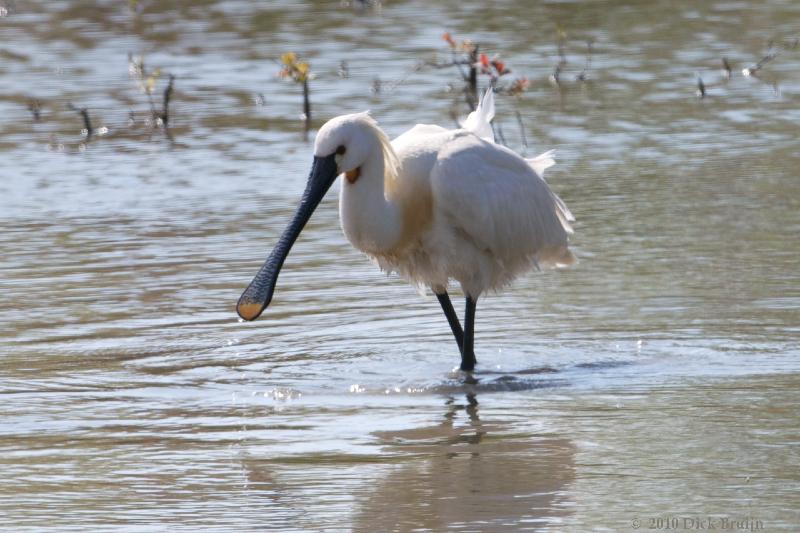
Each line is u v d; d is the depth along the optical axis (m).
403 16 34.66
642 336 12.80
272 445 9.99
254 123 24.30
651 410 10.64
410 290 14.73
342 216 12.13
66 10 37.00
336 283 14.98
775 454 9.44
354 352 12.60
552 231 13.05
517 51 29.83
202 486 9.10
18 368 12.13
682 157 20.81
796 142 21.58
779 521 8.20
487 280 12.57
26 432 10.43
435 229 12.30
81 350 12.66
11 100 26.67
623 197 18.45
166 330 13.29
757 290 14.04
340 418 10.68
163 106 24.94
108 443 10.12
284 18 35.06
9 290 14.71
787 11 33.97
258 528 8.30
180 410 10.95
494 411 10.78
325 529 8.25
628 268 15.11
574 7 35.28
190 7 37.09
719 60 28.53
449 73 27.84
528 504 8.60
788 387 11.12
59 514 8.60
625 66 28.23
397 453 9.73
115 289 14.73
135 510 8.66
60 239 17.03
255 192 19.50
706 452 9.53
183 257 16.06
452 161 12.17
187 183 20.14
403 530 8.19
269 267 11.93
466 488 8.93
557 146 21.83
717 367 11.80
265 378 11.83
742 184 18.92
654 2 35.78
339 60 29.42
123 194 19.50
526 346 12.67
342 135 11.82
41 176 20.73
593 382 11.51
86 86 27.78
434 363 12.25
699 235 16.30
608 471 9.20
